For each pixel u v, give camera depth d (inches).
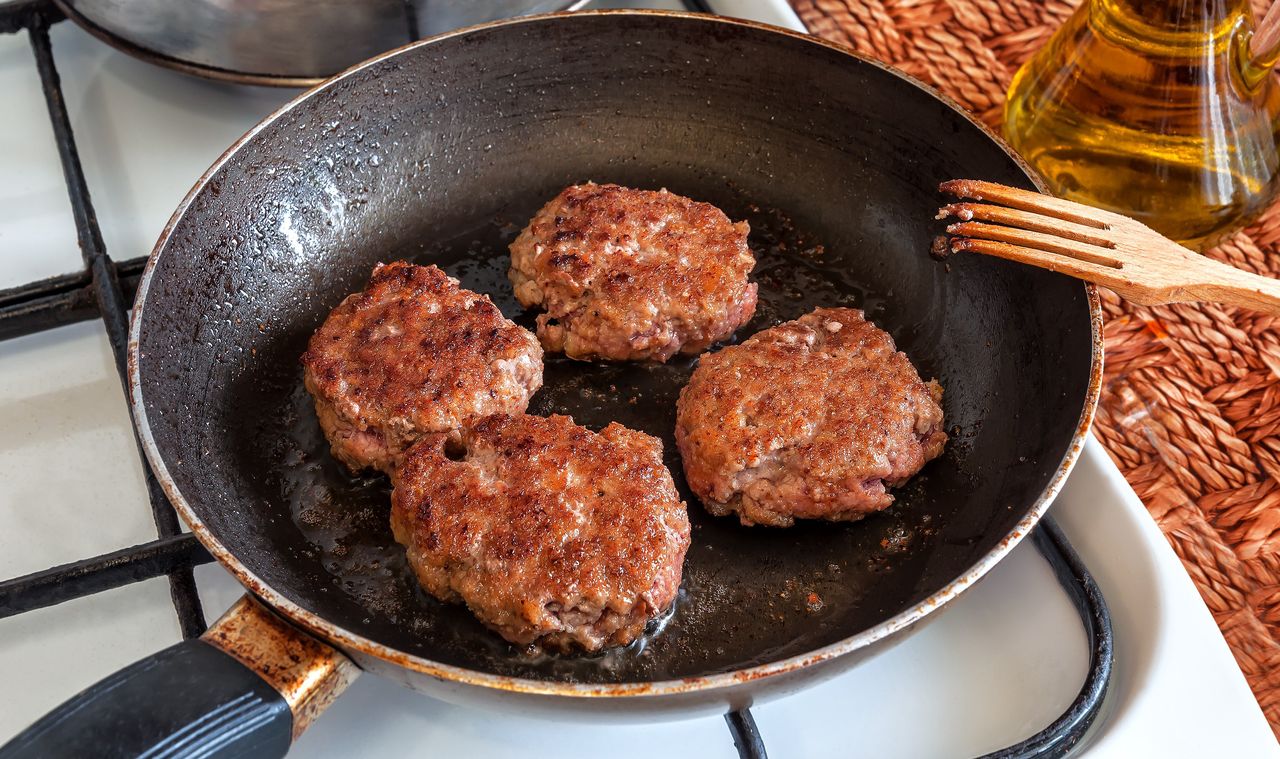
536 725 14.1
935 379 16.8
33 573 14.3
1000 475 15.5
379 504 15.6
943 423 16.2
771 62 18.2
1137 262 14.9
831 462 15.0
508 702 12.3
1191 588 14.4
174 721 11.7
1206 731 13.4
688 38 18.3
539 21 18.0
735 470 15.1
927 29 21.0
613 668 14.2
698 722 14.1
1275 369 16.9
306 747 13.8
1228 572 15.0
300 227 17.5
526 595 13.8
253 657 12.3
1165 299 14.9
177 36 18.2
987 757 12.8
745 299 17.0
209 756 11.8
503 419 15.3
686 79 18.8
